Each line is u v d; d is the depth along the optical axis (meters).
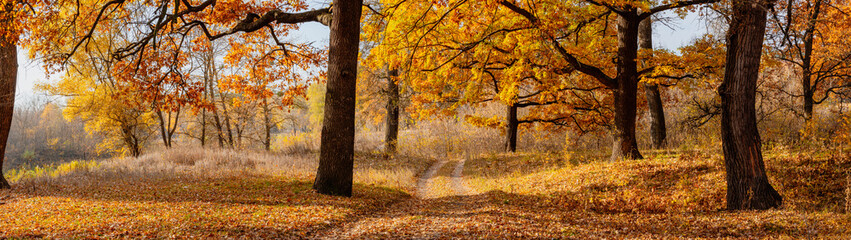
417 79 18.91
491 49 13.59
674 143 18.92
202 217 7.02
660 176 10.64
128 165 17.52
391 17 13.38
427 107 23.08
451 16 13.01
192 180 12.52
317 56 15.45
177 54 13.38
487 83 19.20
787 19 10.29
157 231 6.06
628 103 13.30
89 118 25.53
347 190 10.19
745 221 6.73
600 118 19.89
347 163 10.23
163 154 20.53
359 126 40.88
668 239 6.00
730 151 7.80
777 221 6.54
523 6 13.40
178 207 7.88
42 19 10.76
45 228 6.05
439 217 7.88
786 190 8.19
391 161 21.09
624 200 9.14
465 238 6.07
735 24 7.52
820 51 14.72
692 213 7.77
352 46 10.16
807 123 12.20
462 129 29.80
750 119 7.60
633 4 11.14
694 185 9.40
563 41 14.84
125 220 6.66
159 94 13.54
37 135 50.91
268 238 5.94
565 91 18.88
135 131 27.09
